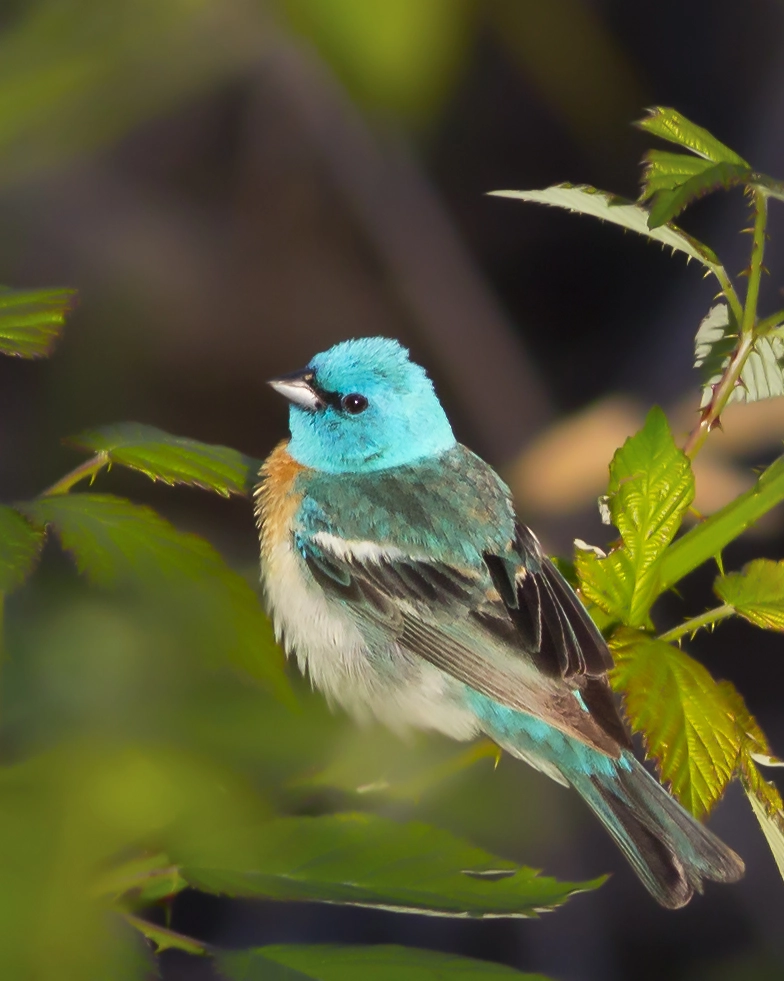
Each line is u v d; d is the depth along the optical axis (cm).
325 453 904
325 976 354
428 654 828
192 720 411
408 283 1717
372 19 436
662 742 543
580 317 1739
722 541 650
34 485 1493
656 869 714
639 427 1391
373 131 1645
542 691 752
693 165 551
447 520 861
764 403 1305
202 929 1223
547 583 820
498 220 1777
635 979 1262
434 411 905
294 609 880
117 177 1652
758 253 641
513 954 1267
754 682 1462
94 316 1608
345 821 413
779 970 1243
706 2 1645
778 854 541
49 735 383
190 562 457
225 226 1677
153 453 580
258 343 1683
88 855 303
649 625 646
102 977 283
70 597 577
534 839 578
